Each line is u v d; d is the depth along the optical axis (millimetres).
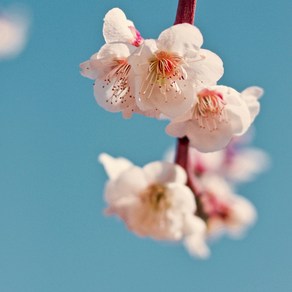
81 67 446
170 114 444
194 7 443
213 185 530
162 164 484
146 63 444
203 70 443
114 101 449
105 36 445
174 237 489
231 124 458
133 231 490
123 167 490
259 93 463
